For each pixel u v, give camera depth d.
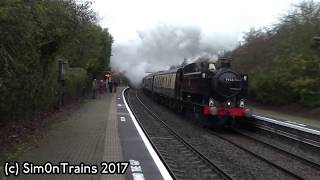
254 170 13.62
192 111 28.80
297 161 15.56
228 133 23.83
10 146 14.51
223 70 24.72
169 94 38.31
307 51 35.06
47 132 18.67
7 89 14.23
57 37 19.48
